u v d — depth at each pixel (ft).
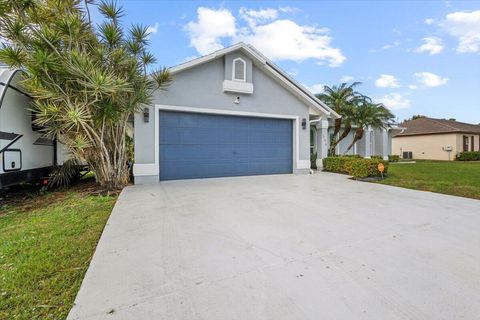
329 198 20.89
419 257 10.29
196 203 18.99
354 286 8.22
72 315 6.77
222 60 32.09
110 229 13.30
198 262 9.77
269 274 8.93
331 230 13.29
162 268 9.30
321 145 44.24
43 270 9.25
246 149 34.63
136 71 23.84
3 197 22.27
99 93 20.03
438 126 89.86
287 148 37.78
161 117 29.40
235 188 25.32
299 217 15.56
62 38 20.43
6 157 19.85
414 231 13.25
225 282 8.42
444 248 11.18
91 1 23.88
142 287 8.09
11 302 7.45
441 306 7.26
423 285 8.30
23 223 14.99
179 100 29.68
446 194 22.89
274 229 13.41
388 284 8.34
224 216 15.72
